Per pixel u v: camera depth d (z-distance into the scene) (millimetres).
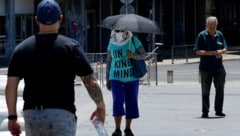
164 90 30531
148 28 16547
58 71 8859
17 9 62781
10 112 9055
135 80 16250
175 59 58812
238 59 58344
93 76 9086
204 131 17516
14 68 8953
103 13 65688
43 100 8844
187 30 71375
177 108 22969
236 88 31203
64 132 8828
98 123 9273
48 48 8898
